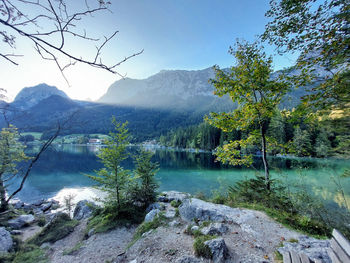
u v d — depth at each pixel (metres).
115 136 7.71
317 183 11.75
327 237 4.46
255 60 6.85
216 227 4.76
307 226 4.95
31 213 12.41
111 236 6.24
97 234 6.40
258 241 4.20
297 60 4.43
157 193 9.05
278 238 4.32
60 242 6.59
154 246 4.43
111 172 7.72
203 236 4.29
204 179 19.77
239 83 7.34
